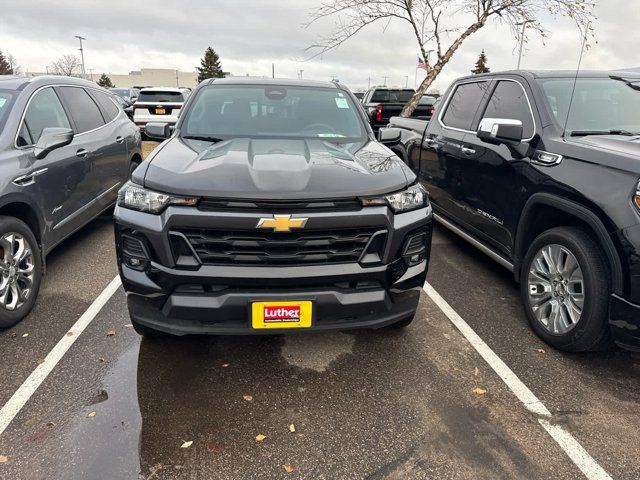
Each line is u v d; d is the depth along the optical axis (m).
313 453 2.14
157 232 2.33
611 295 2.53
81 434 2.21
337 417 2.38
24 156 3.42
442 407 2.46
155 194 2.38
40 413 2.35
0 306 3.04
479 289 3.95
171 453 2.12
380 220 2.41
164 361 2.81
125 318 3.31
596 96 3.53
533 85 3.62
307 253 2.36
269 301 2.33
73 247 4.79
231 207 2.30
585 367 2.83
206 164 2.62
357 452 2.15
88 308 3.45
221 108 3.74
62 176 3.91
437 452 2.16
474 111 4.37
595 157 2.72
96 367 2.73
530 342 3.11
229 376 2.69
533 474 2.04
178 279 2.34
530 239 3.34
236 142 3.20
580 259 2.72
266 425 2.31
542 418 2.39
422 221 2.60
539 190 3.09
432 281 4.10
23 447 2.12
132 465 2.04
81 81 5.06
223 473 2.02
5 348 2.91
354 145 3.38
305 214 2.30
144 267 2.42
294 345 3.02
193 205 2.31
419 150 5.46
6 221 3.08
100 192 4.80
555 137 3.16
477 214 4.00
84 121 4.70
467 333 3.21
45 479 1.96
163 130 3.87
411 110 10.04
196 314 2.36
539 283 3.12
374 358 2.89
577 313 2.79
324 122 3.71
